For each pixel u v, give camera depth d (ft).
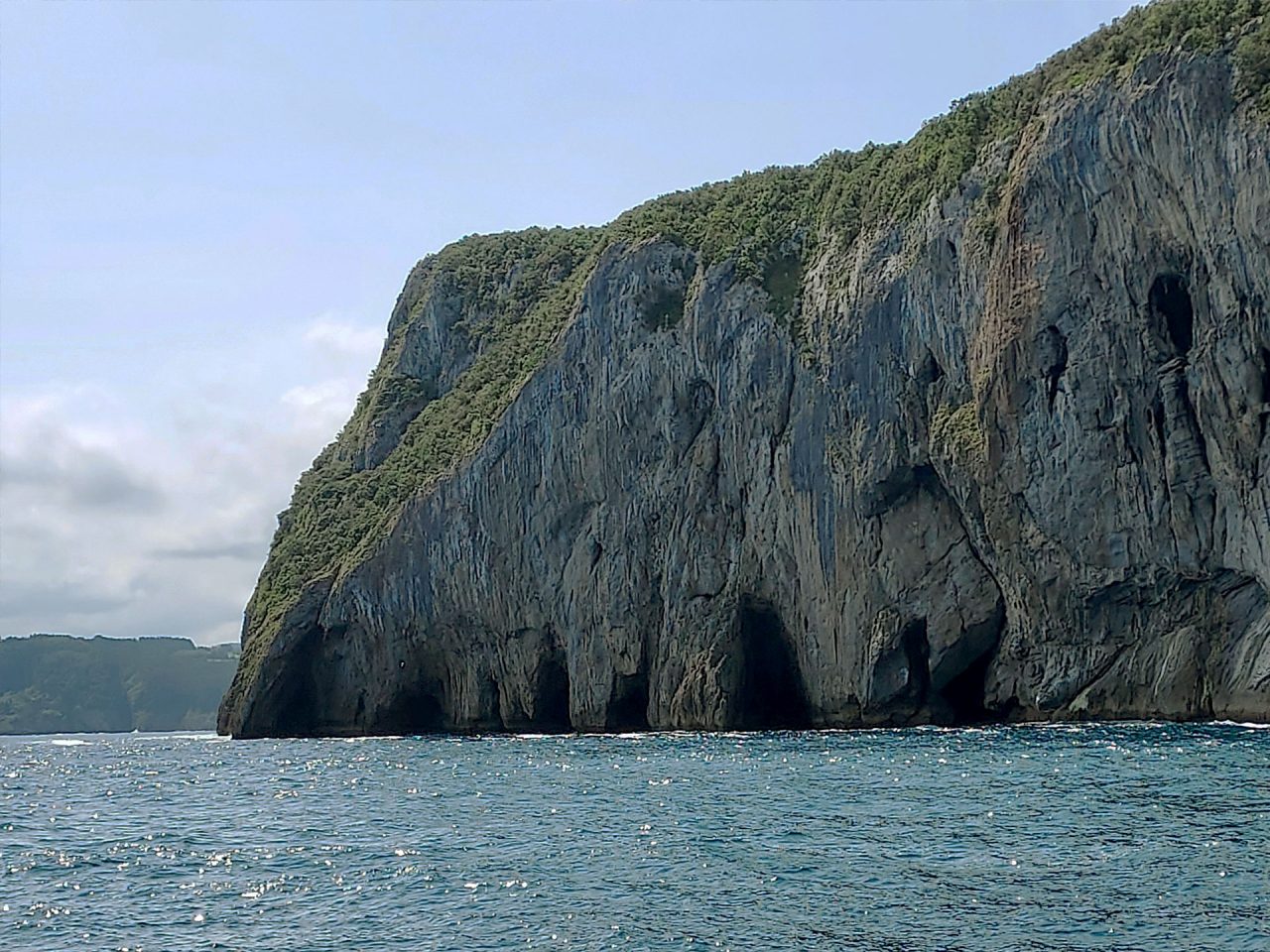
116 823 190.39
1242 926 93.09
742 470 372.79
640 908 109.19
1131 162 279.28
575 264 577.02
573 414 425.69
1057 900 102.89
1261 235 255.50
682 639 377.30
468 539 449.48
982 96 356.18
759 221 403.54
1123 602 289.74
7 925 115.96
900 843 131.75
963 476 312.91
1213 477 271.90
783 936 98.22
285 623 481.05
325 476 565.53
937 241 326.65
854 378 343.67
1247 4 271.49
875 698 331.36
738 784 196.13
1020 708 310.65
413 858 140.26
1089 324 288.10
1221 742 219.00
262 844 158.40
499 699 445.78
